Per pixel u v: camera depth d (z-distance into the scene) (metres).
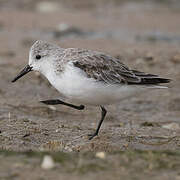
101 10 28.88
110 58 11.04
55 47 11.16
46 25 25.61
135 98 16.42
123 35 24.03
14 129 11.70
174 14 27.75
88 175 8.04
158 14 27.75
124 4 30.03
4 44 22.23
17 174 7.99
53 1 30.28
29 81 17.34
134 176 8.07
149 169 8.41
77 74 10.42
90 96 10.65
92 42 22.62
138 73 11.00
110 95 10.75
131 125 13.50
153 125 13.53
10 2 29.98
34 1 30.19
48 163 8.40
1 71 18.16
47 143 10.52
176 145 11.02
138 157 9.00
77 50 10.98
